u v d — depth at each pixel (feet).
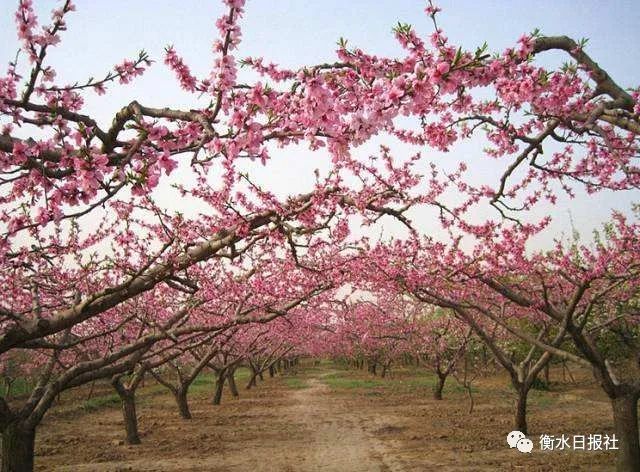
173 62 13.21
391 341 91.15
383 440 39.68
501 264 29.84
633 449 25.73
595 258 34.19
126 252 28.35
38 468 32.17
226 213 24.32
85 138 10.46
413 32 11.30
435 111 15.08
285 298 34.17
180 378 54.70
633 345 40.98
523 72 12.62
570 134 16.05
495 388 77.00
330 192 20.95
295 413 56.08
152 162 11.89
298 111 11.39
